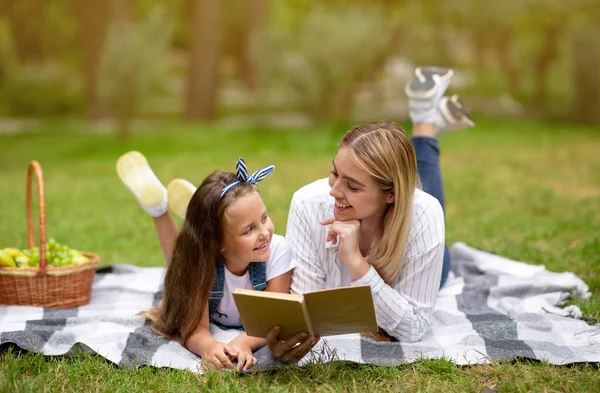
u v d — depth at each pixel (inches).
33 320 153.2
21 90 914.1
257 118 809.5
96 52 780.0
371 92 872.9
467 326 150.2
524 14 863.7
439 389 121.2
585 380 122.1
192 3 836.0
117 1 744.3
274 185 383.2
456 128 197.6
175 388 122.1
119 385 123.2
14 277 162.9
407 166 131.3
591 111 776.9
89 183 396.8
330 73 686.5
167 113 916.6
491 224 269.3
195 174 434.0
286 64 693.3
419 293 140.6
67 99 944.3
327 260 144.6
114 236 259.9
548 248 227.8
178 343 142.6
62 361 131.6
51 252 172.9
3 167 482.0
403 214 132.4
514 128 706.8
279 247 144.3
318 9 711.7
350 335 144.6
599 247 222.8
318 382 125.5
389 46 796.0
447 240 245.3
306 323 120.1
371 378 126.1
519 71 1180.5
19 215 299.4
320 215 144.1
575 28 785.6
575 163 462.0
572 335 144.9
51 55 1264.8
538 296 170.1
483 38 1037.8
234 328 152.9
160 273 198.7
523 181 386.9
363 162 127.5
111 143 603.2
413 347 139.1
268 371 129.6
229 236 134.0
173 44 1412.4
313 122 718.5
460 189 359.9
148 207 171.6
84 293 172.4
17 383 120.8
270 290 143.3
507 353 134.4
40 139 638.5
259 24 942.4
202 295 138.1
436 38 867.4
